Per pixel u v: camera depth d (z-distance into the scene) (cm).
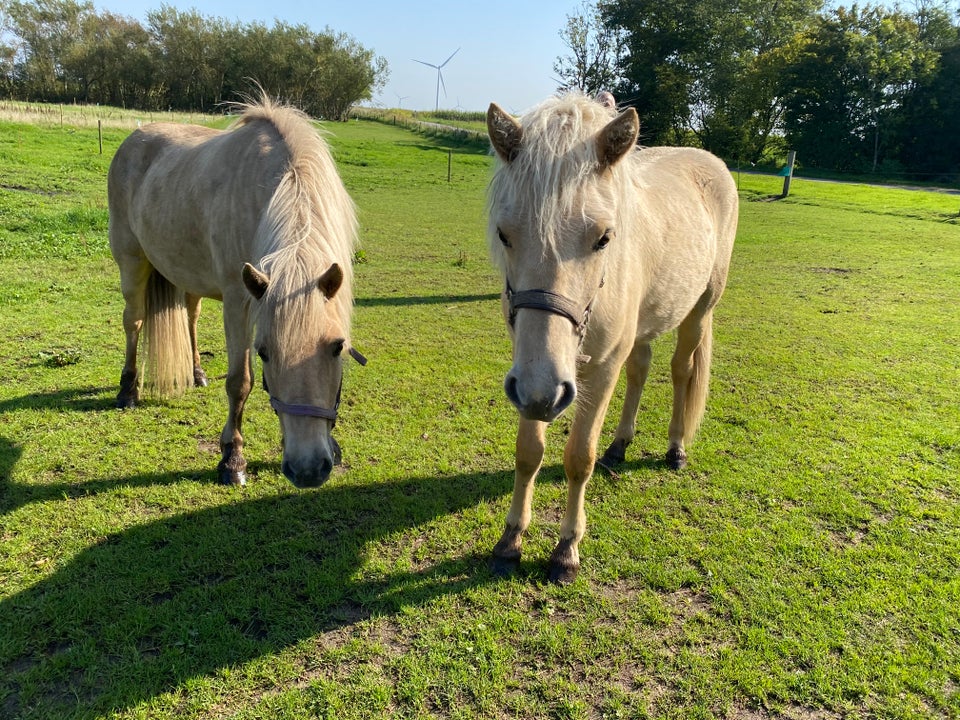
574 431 281
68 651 235
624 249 246
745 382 535
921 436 429
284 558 295
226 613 257
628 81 3991
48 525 310
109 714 211
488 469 386
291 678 229
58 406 437
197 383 495
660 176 344
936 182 3400
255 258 299
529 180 199
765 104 3984
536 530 327
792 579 286
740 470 386
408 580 283
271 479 365
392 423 444
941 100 3734
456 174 2508
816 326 704
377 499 346
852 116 3959
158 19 5662
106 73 5741
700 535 321
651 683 230
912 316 745
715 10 3703
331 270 244
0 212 1076
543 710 218
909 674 233
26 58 5812
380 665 236
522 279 203
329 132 357
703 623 260
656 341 677
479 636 250
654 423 459
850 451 409
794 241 1308
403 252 1091
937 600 271
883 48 3788
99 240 979
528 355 198
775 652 244
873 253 1172
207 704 217
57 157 1798
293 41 5738
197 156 375
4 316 621
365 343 619
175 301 433
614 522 332
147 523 316
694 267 337
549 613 264
